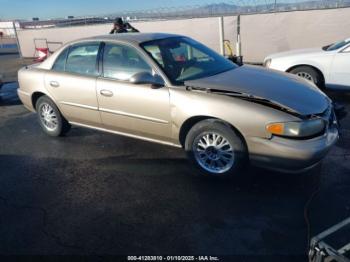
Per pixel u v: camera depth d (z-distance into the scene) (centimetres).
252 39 1190
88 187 377
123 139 512
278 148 322
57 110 507
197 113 357
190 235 289
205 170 379
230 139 349
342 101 657
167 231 295
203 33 1274
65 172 416
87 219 318
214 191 354
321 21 1075
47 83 493
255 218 306
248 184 363
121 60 422
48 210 336
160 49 418
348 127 511
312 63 676
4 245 288
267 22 1149
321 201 328
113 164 429
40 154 474
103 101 434
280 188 353
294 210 315
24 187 384
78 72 463
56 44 1700
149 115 398
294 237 279
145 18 1441
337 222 296
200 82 374
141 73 387
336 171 382
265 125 325
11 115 693
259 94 341
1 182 398
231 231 291
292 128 319
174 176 390
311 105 336
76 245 284
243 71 423
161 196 350
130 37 436
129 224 308
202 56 447
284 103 330
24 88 532
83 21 1845
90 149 482
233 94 348
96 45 448
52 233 300
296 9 1099
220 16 1127
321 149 322
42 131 575
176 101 371
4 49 2614
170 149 465
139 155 451
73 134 546
